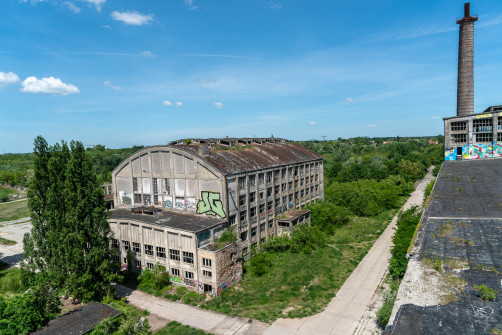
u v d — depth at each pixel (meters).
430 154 171.38
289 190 64.44
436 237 26.25
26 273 37.62
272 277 44.47
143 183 56.97
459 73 82.12
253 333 31.81
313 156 76.06
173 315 36.06
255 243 54.06
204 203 49.19
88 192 37.12
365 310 35.34
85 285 36.59
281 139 82.62
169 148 52.25
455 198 37.34
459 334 14.34
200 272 41.03
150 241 45.97
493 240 24.48
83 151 37.75
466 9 79.19
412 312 16.36
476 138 69.38
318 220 64.25
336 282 42.31
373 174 109.12
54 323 29.44
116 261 49.91
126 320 29.78
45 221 38.44
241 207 50.38
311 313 35.03
